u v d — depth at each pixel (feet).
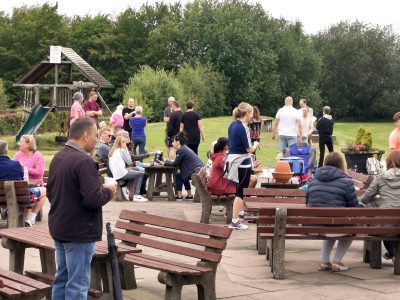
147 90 191.42
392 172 31.27
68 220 19.34
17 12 266.77
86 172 19.22
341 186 29.96
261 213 29.01
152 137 127.75
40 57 254.06
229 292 26.40
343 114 338.54
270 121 149.07
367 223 29.19
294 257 33.88
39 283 20.29
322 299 25.48
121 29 272.10
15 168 39.45
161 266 23.47
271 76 283.79
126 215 27.32
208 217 43.39
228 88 272.31
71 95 122.93
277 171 44.52
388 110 333.62
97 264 24.06
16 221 38.22
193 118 64.13
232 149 40.19
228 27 272.92
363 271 30.73
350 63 332.19
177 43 277.64
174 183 58.34
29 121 117.70
